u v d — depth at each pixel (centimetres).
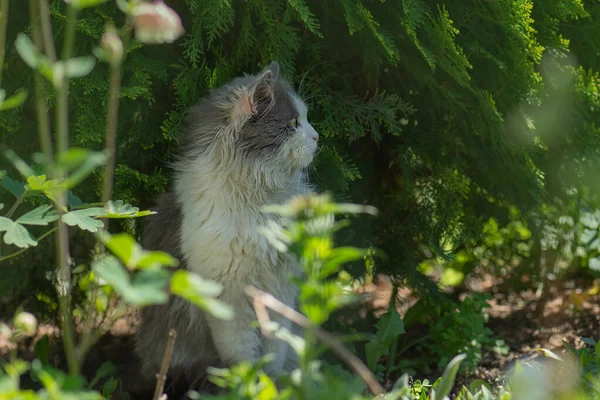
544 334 651
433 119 595
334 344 247
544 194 602
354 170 544
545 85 586
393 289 639
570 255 688
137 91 479
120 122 523
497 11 521
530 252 691
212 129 482
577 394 379
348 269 612
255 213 480
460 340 593
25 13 510
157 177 537
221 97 486
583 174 592
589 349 503
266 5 513
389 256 628
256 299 259
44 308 595
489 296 612
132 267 221
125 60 507
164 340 522
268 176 482
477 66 559
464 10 542
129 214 354
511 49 538
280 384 475
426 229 619
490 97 524
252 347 495
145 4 252
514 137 564
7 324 605
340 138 570
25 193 345
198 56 514
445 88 543
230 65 539
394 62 521
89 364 608
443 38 502
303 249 240
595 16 605
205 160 480
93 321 476
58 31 492
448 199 615
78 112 512
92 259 555
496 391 494
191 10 495
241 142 476
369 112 547
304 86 547
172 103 548
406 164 597
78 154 236
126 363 612
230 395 258
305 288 237
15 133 520
